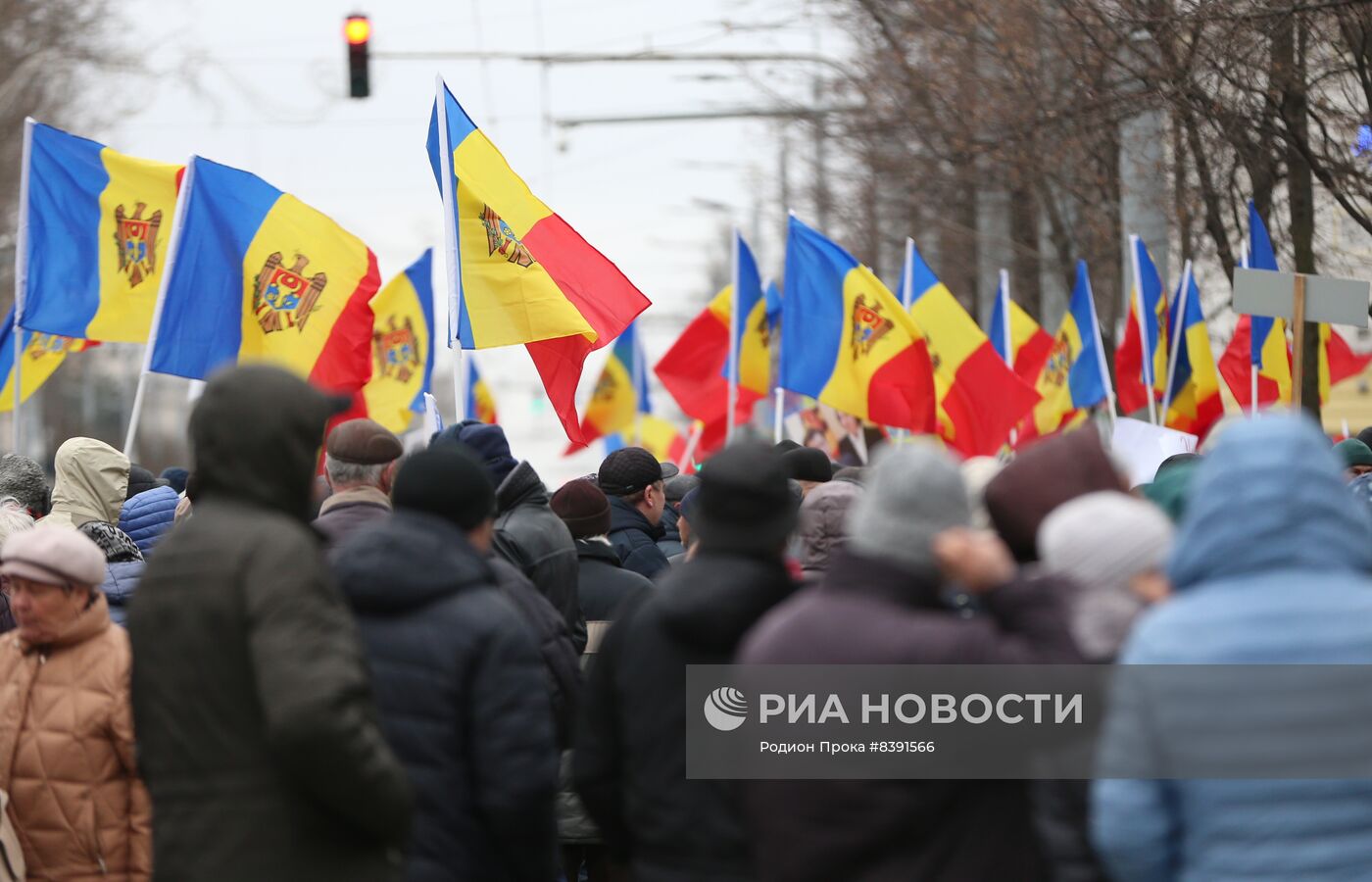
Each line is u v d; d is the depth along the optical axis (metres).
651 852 14.10
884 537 12.11
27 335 37.09
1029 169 55.28
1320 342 46.84
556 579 20.27
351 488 18.05
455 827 14.01
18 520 22.95
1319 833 10.29
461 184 27.55
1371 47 44.53
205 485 12.70
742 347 44.47
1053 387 46.56
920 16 57.91
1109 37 48.06
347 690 11.88
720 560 13.97
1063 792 11.52
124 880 15.94
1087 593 11.98
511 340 27.44
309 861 12.15
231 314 28.97
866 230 77.12
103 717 15.83
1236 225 49.19
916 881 11.74
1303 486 10.59
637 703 14.14
